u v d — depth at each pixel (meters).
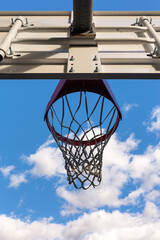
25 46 2.67
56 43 2.68
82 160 3.54
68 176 3.61
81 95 3.24
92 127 3.42
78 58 2.46
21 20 3.08
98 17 3.32
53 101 3.31
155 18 3.28
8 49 2.52
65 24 3.09
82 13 2.55
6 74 2.28
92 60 2.43
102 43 2.70
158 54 2.48
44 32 2.92
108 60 2.45
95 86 3.44
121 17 3.32
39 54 2.53
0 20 3.21
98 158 3.55
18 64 2.43
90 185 3.56
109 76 2.30
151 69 2.35
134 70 2.32
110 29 3.00
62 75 2.29
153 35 2.76
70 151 3.52
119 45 2.70
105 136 3.65
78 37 2.64
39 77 2.30
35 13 3.32
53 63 2.45
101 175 3.58
